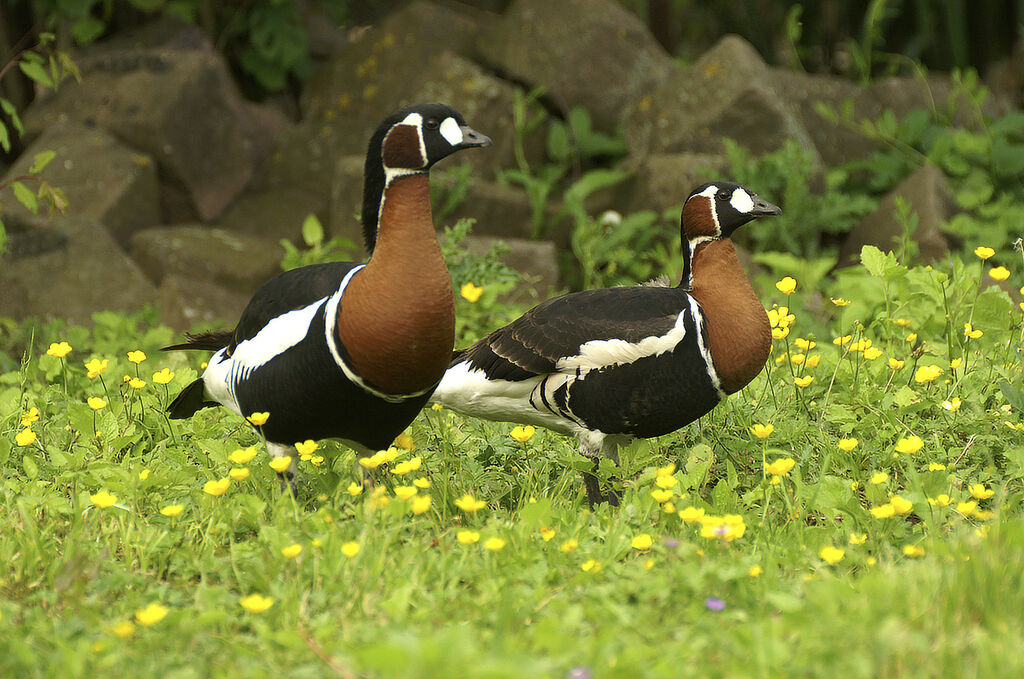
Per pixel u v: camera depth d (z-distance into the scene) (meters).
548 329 9.08
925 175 18.45
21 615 6.88
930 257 17.45
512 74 20.59
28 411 10.72
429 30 20.89
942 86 21.80
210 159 19.94
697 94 19.47
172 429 10.24
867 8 25.56
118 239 18.64
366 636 6.26
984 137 19.42
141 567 7.58
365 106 20.94
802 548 7.76
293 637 6.10
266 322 8.62
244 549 7.59
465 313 14.19
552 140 19.95
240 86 22.61
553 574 7.19
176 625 6.39
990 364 10.77
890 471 9.72
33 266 17.44
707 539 7.70
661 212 18.91
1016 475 9.15
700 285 9.27
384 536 7.58
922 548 7.73
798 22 25.91
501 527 7.77
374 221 8.34
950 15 23.42
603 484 9.41
